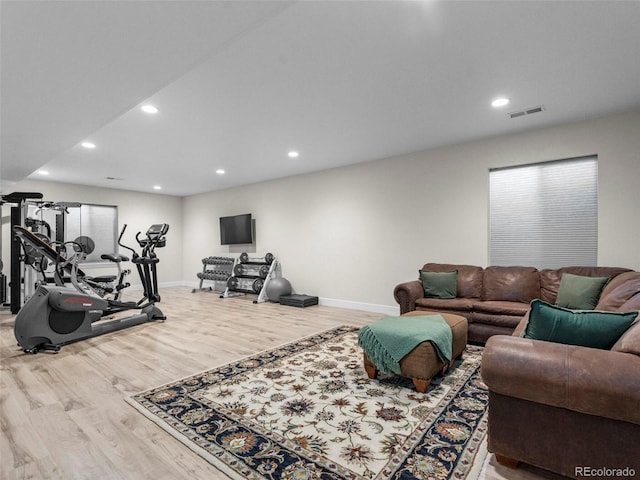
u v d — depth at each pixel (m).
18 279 5.09
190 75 2.61
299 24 2.01
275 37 2.13
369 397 2.32
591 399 1.30
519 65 2.50
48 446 1.75
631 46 2.25
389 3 1.84
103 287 4.68
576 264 3.72
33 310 3.22
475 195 4.29
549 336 1.63
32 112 2.80
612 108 3.28
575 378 1.34
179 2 1.53
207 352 3.30
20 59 2.01
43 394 2.36
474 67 2.53
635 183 3.32
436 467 1.58
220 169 5.75
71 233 6.91
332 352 3.29
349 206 5.52
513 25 2.04
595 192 3.62
